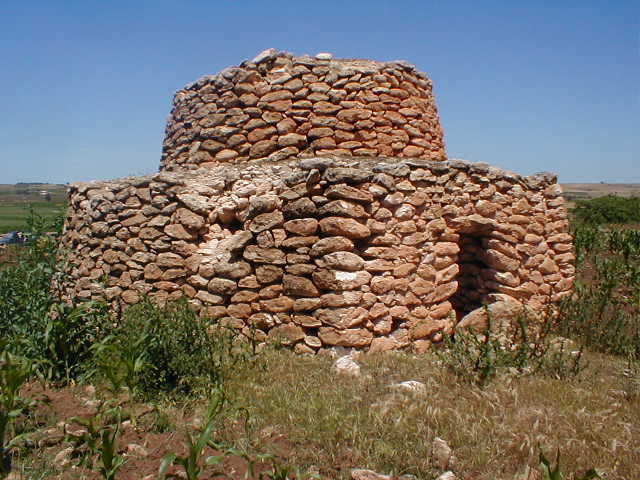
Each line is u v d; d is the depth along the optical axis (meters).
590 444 4.20
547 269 8.59
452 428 4.35
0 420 3.83
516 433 4.28
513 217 8.17
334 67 8.88
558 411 4.75
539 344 6.63
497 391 5.11
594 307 8.21
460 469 3.89
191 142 9.62
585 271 11.09
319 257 6.50
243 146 9.01
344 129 8.77
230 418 4.50
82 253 9.02
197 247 7.86
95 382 5.32
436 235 7.52
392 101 9.11
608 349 7.44
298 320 6.62
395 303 6.91
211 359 5.29
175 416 4.63
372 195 6.67
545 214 8.74
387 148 8.98
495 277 8.13
